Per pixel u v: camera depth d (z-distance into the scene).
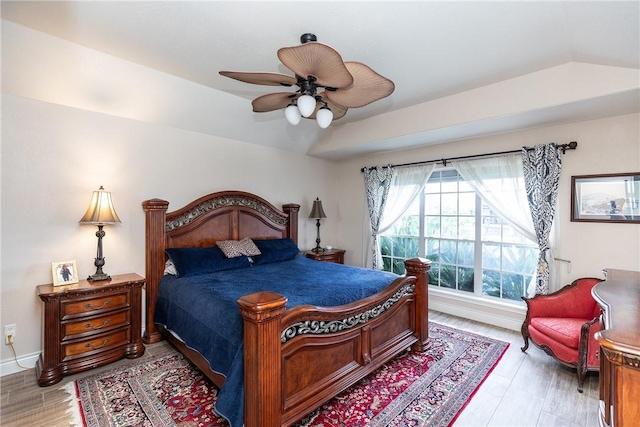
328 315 2.04
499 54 2.36
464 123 3.14
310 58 1.58
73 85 2.64
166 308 2.90
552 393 2.26
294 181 4.90
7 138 2.50
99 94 2.80
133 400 2.14
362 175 5.11
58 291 2.39
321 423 1.92
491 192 3.61
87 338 2.52
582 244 3.05
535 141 3.33
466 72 2.69
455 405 2.11
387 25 1.99
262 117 3.88
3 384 2.33
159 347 3.02
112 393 2.22
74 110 2.82
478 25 1.98
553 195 3.13
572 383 2.38
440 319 3.85
